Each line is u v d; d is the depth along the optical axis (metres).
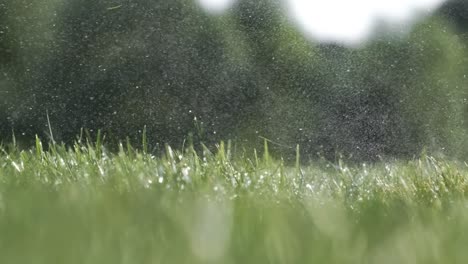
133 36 36.75
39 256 2.11
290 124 39.78
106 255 2.11
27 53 36.28
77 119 35.50
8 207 3.69
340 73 42.31
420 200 6.55
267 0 41.84
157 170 7.36
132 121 35.62
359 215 3.99
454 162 9.46
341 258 2.21
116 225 2.91
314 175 8.10
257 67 41.03
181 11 37.78
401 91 45.22
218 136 37.34
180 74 37.59
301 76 41.66
